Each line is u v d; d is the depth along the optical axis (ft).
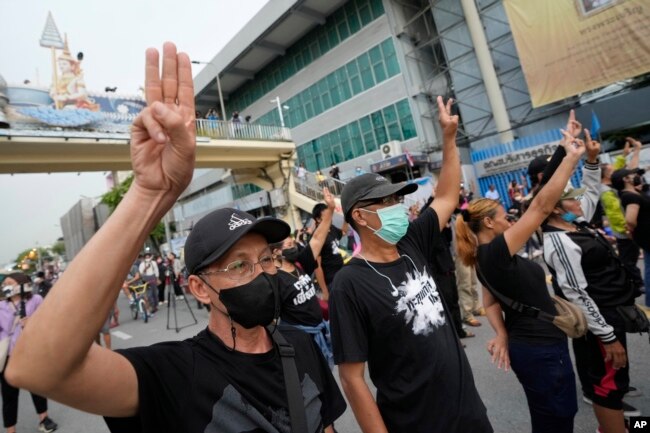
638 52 35.96
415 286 5.74
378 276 5.71
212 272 3.94
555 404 6.42
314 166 70.49
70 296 2.59
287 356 4.25
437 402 5.14
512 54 48.11
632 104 40.11
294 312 9.59
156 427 3.33
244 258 4.00
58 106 31.86
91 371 2.85
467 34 52.34
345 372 5.36
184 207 111.86
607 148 42.75
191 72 3.19
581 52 38.96
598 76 38.32
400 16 58.13
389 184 6.04
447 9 53.98
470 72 52.60
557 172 6.42
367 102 61.16
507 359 7.16
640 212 12.91
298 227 52.01
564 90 40.45
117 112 35.04
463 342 14.83
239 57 71.77
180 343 3.96
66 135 31.27
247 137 46.62
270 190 54.24
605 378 7.16
